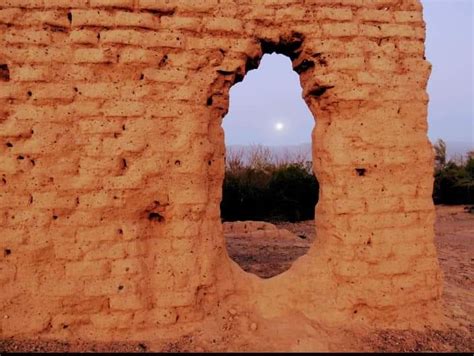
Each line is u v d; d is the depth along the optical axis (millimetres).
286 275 4340
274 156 18234
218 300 4047
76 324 3760
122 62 3850
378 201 4078
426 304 4184
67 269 3754
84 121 3809
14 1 3818
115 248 3799
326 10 4121
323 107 4289
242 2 4078
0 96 3758
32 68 3779
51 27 3836
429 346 3752
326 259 4184
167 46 3912
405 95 4191
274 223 13719
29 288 3725
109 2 3852
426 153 4207
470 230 11562
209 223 4066
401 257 4090
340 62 4094
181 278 3869
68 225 3766
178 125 3922
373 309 4047
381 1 4238
